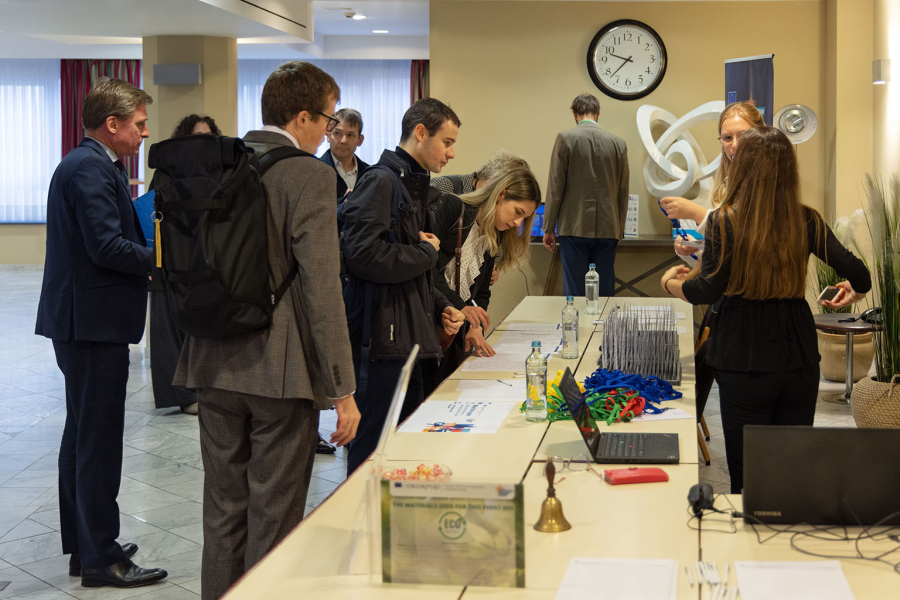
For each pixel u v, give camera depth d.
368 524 1.44
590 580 1.36
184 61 7.44
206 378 2.08
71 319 2.82
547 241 6.29
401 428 2.21
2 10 6.27
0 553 3.28
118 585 2.96
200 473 4.22
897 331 3.93
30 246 13.04
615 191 6.12
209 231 1.93
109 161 2.86
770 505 1.57
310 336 2.07
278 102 2.11
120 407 2.94
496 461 1.93
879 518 1.57
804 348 2.53
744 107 3.12
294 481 2.10
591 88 6.87
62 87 12.52
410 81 11.45
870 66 6.33
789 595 1.30
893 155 6.02
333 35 10.55
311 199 2.01
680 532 1.55
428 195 2.98
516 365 3.00
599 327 3.77
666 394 2.49
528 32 6.88
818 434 1.58
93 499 2.93
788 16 6.62
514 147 6.97
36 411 5.47
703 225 3.07
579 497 1.72
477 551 1.37
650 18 6.77
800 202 2.48
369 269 2.56
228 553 2.16
